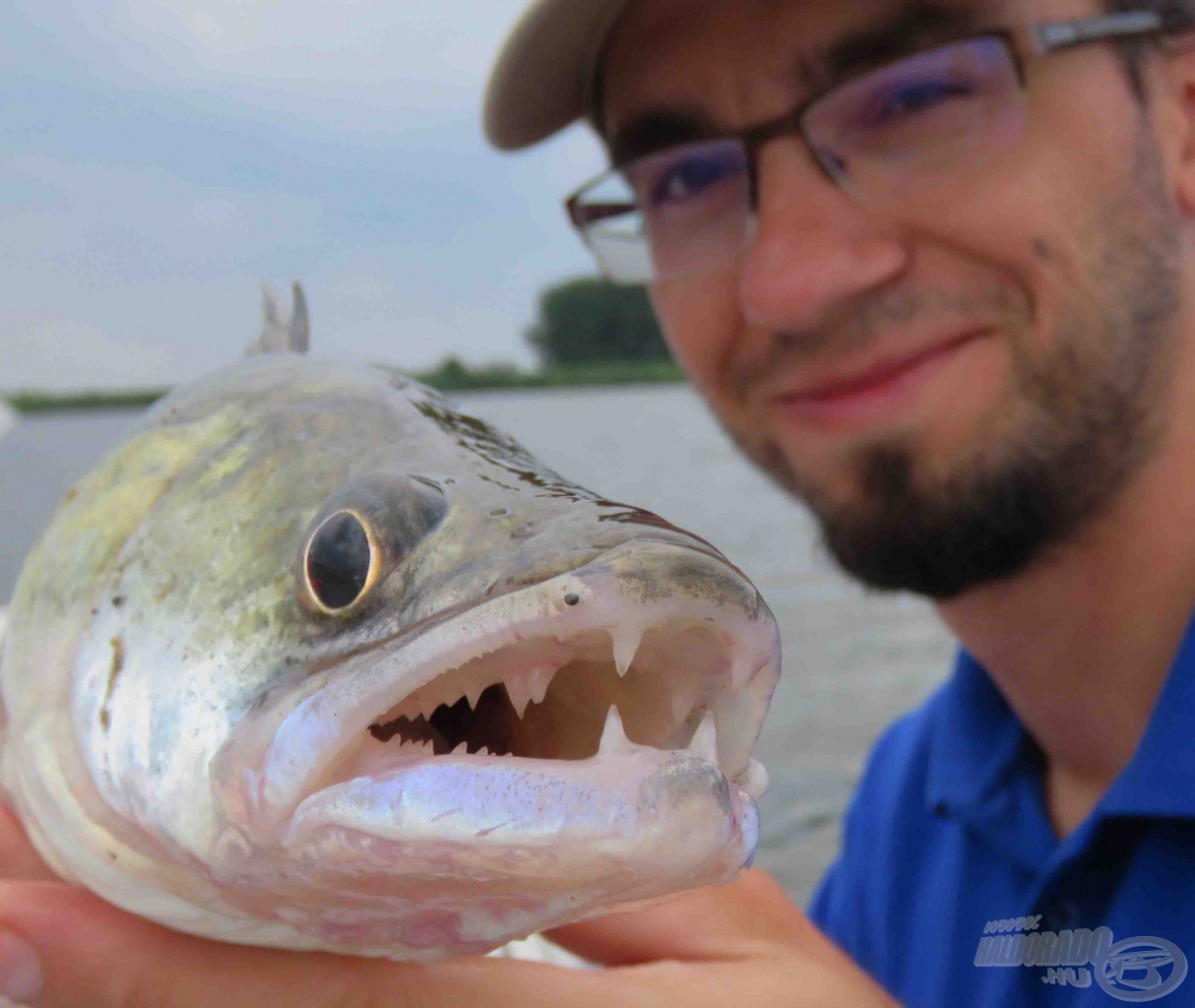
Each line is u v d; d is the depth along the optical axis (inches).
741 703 6.4
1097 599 11.1
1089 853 10.1
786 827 24.5
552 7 13.6
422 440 7.6
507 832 5.4
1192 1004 9.2
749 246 12.2
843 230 11.6
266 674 6.7
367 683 6.1
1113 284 11.0
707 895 8.8
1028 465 11.2
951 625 12.4
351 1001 7.1
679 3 12.5
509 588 5.9
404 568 6.5
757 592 5.9
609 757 5.5
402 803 5.8
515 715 6.7
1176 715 9.7
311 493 7.3
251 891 6.7
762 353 12.6
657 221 13.4
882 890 13.2
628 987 7.7
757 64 12.0
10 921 6.9
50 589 8.1
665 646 6.1
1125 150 11.0
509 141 16.0
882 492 11.8
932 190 11.3
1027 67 11.1
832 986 8.2
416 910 6.5
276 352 9.2
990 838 11.5
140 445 8.3
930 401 11.5
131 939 7.1
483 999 7.3
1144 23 11.1
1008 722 12.3
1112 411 10.9
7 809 8.5
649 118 13.1
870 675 35.4
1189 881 9.5
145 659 7.2
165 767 6.9
